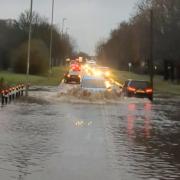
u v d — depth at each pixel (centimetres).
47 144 1888
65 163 1522
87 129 2386
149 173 1403
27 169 1421
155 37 8512
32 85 6581
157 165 1525
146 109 3647
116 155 1691
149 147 1881
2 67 10194
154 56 8562
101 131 2327
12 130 2275
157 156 1689
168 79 9694
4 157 1603
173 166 1513
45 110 3328
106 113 3241
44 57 9369
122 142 1995
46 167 1455
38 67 9288
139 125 2606
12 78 7388
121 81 8325
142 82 4697
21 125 2477
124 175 1366
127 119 2906
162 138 2131
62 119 2802
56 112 3206
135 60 12525
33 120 2714
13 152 1697
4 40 10438
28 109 3375
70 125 2528
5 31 10712
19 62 9256
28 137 2062
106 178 1320
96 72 11312
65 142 1952
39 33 11850
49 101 4109
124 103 4178
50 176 1332
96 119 2859
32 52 9219
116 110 3494
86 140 2020
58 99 4303
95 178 1318
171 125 2627
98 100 4309
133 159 1622
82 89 4459
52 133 2206
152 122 2766
